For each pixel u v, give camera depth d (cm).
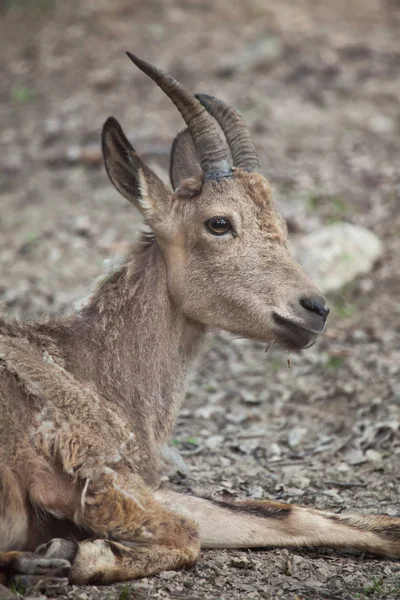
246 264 882
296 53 2573
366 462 1119
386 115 2253
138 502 785
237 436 1218
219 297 886
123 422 841
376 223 1770
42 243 1767
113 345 876
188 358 921
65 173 2034
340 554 866
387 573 822
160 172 1889
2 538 765
